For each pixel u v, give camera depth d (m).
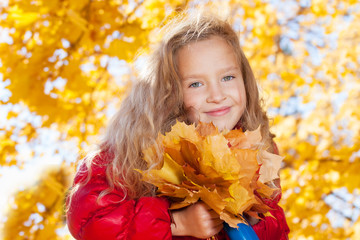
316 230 3.35
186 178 1.31
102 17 2.81
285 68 3.68
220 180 1.30
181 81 1.66
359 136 3.40
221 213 1.30
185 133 1.33
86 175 1.55
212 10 1.80
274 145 1.97
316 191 3.31
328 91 3.65
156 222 1.44
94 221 1.44
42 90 2.84
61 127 3.01
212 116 1.62
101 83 2.95
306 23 3.80
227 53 1.65
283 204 3.35
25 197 2.96
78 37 2.81
